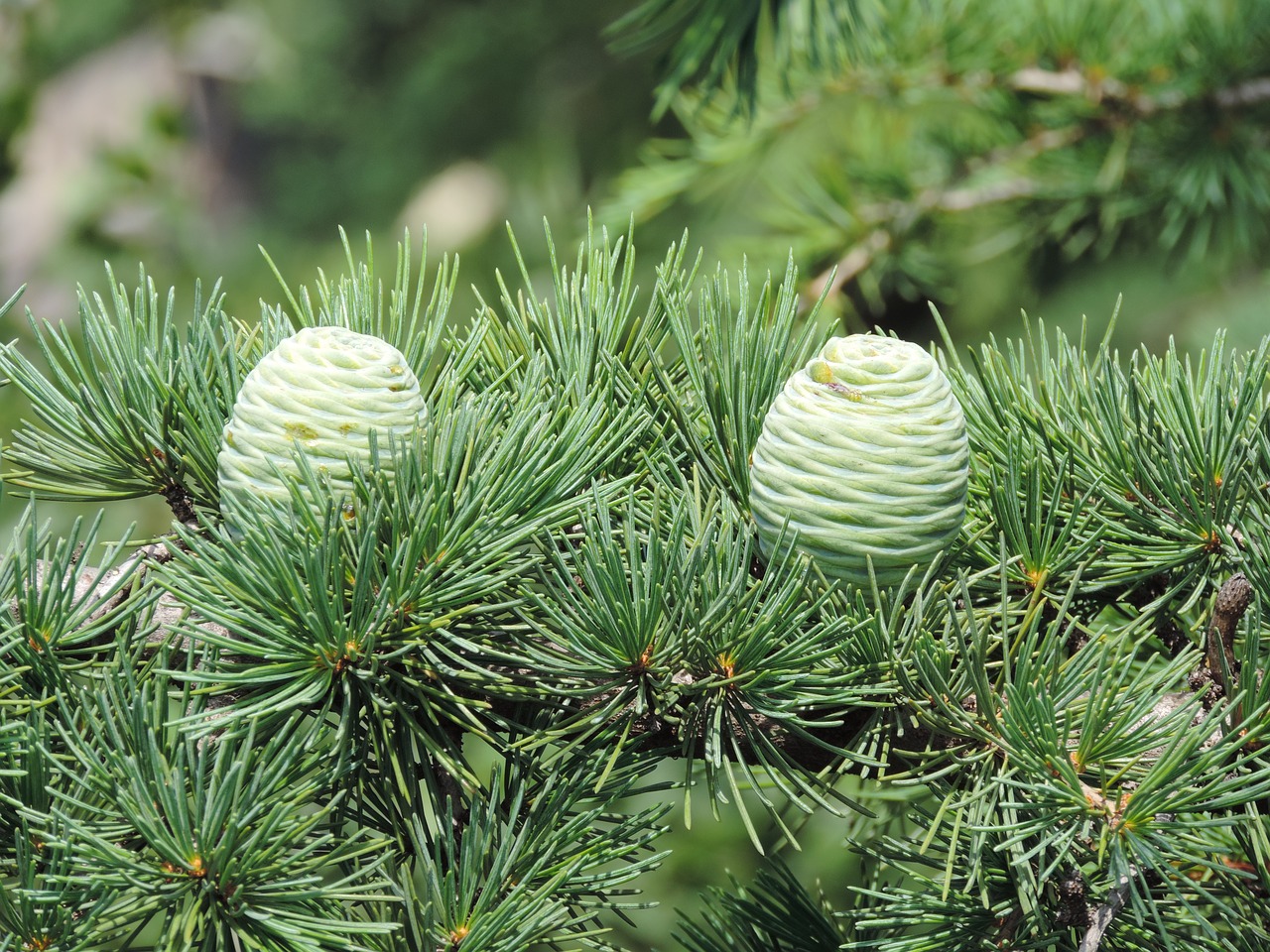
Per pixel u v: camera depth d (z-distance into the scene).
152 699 0.87
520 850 0.87
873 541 0.87
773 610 0.85
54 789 0.85
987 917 0.89
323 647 0.85
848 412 0.87
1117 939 0.90
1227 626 0.89
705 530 0.86
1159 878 0.90
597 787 0.85
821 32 1.53
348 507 0.86
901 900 0.89
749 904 0.96
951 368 0.95
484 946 0.85
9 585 0.87
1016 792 0.87
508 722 0.87
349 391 0.86
